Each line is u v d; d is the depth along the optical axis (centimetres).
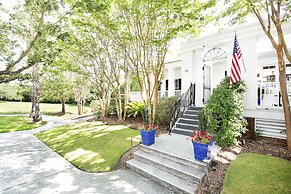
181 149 546
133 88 2347
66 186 426
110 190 406
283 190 348
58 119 1634
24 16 805
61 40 849
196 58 938
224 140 557
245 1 526
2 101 3212
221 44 830
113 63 1182
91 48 1098
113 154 609
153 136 609
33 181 452
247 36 711
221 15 626
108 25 706
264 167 433
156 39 671
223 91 604
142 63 816
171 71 1398
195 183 408
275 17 500
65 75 1792
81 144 755
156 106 838
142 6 627
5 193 400
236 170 426
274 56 1002
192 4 599
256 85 691
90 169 518
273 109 657
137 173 492
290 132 521
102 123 1188
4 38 763
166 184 419
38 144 799
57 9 702
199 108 827
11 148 735
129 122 1120
